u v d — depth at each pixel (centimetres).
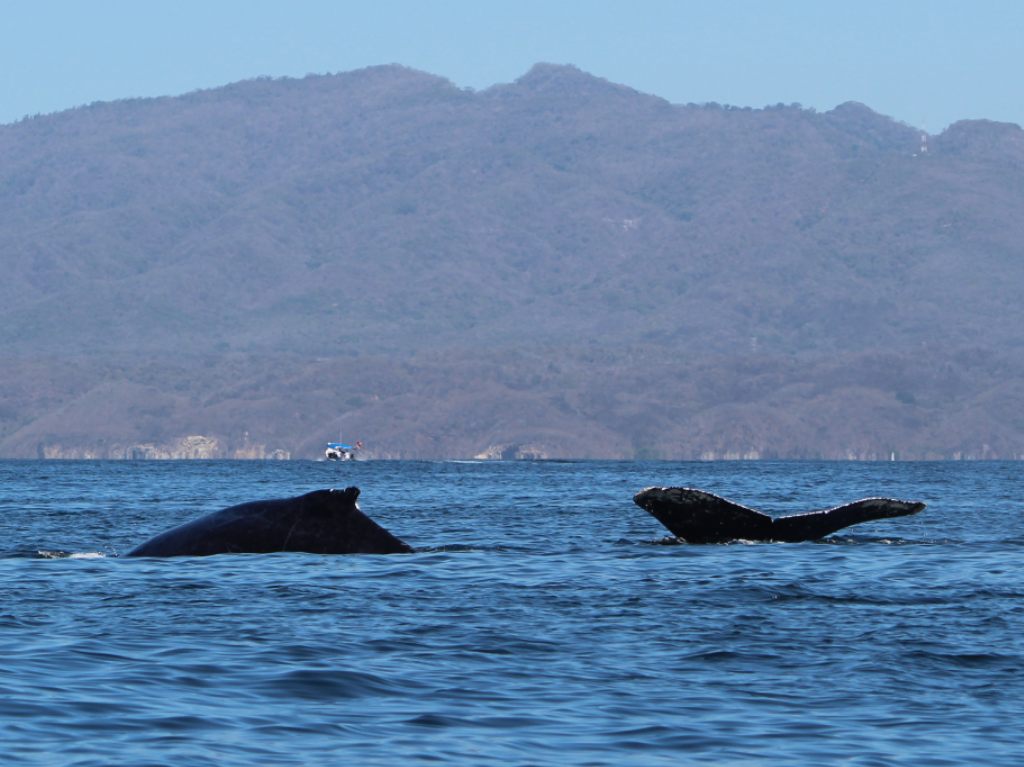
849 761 4941
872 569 9594
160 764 4741
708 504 10294
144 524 16475
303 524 9594
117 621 7231
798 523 10169
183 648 6550
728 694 5816
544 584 8656
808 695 5812
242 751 4938
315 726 5272
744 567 9500
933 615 7619
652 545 11312
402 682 5962
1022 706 5653
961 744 5138
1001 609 7831
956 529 15512
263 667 6166
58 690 5672
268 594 8075
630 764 4894
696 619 7438
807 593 8356
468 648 6650
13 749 4884
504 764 4866
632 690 5875
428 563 9481
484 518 17712
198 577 8644
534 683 5981
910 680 6066
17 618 7300
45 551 10688
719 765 4897
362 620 7331
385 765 4819
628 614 7581
